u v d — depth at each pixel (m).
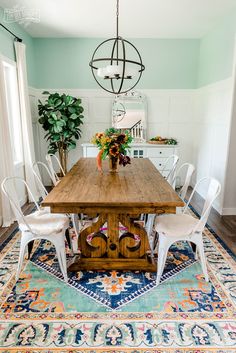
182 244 2.89
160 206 2.00
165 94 5.04
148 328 1.78
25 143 4.05
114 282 2.25
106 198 2.07
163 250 2.20
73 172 2.97
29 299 2.04
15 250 2.75
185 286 2.20
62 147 4.78
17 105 3.91
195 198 4.49
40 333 1.74
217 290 2.15
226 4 3.30
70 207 2.03
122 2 3.22
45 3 3.23
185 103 5.08
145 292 2.13
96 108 5.07
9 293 2.10
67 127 4.62
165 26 4.14
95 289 2.16
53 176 3.32
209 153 4.31
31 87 4.64
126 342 1.67
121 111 5.04
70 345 1.65
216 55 4.02
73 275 2.34
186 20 3.87
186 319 1.86
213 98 4.12
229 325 1.81
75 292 2.12
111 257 2.38
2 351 1.61
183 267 2.46
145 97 5.03
